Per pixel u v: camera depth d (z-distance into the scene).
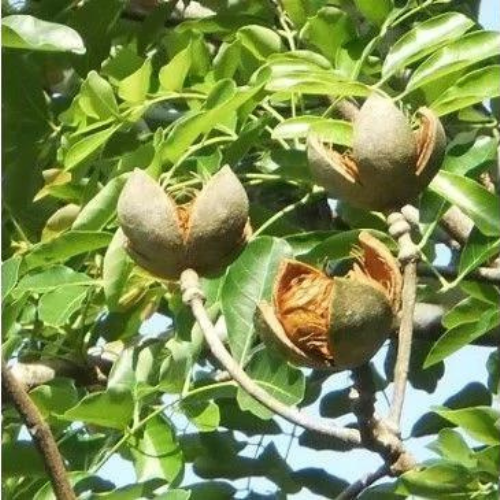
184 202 3.05
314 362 2.73
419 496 2.95
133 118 3.16
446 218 3.20
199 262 2.79
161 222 2.78
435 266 3.18
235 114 3.13
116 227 3.15
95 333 3.20
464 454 2.98
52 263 3.13
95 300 3.20
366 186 2.79
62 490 2.80
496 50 3.11
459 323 3.09
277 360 3.02
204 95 3.16
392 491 3.09
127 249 2.79
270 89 3.11
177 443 3.05
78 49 3.11
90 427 3.14
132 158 3.12
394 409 2.73
